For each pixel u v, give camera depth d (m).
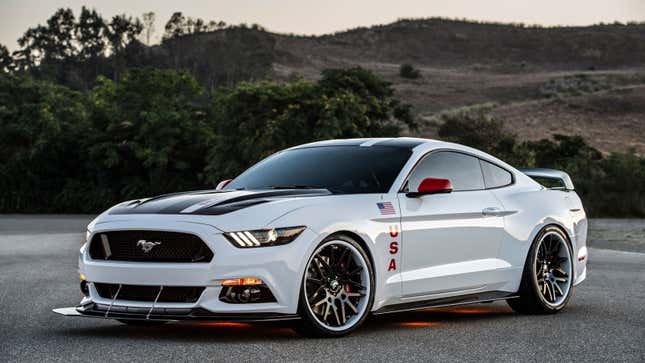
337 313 5.99
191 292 5.63
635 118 80.62
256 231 5.65
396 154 6.83
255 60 90.81
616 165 34.62
